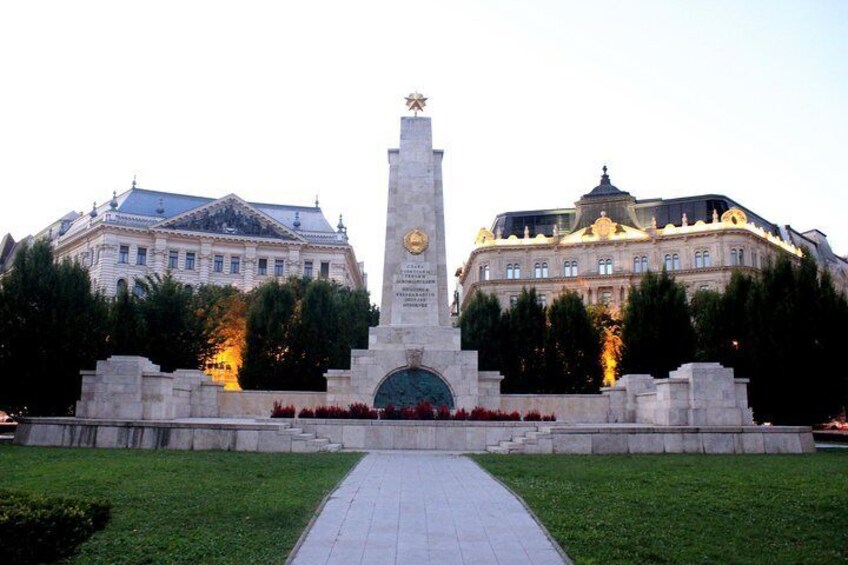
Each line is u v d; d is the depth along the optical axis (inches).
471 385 1321.4
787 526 563.5
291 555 475.8
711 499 639.8
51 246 1526.8
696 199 4190.5
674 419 1103.6
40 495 498.3
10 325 1400.1
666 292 1851.6
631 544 506.3
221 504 606.9
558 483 715.4
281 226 4394.7
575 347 1962.4
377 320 2509.8
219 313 2716.5
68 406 1465.3
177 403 1382.9
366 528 542.9
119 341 1807.3
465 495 657.0
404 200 1440.7
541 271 4271.7
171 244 4178.2
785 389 1514.5
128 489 663.1
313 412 1167.0
